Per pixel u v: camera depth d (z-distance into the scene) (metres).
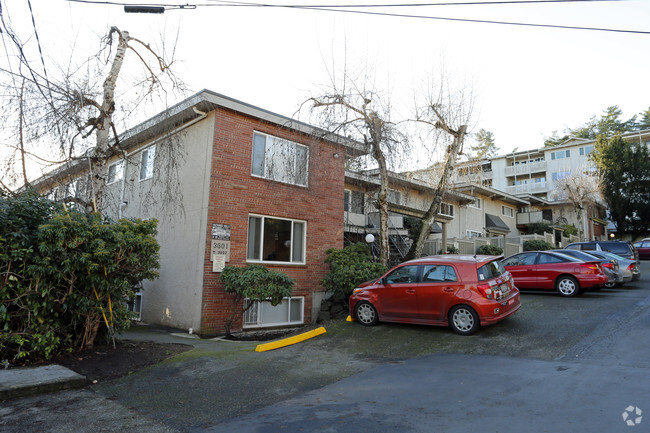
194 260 12.16
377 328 10.02
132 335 10.66
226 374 6.72
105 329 8.12
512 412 4.53
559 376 5.76
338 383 6.22
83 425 4.61
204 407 5.25
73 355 7.24
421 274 9.64
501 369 6.38
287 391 5.89
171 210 13.21
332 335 9.80
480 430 4.10
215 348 8.97
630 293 13.39
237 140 12.87
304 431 4.32
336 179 15.40
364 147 13.31
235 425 4.60
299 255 14.20
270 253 13.35
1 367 6.45
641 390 4.93
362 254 13.80
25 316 6.86
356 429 4.30
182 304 12.38
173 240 13.20
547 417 4.32
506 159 55.50
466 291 8.84
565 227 37.69
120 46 9.09
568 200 40.00
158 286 13.59
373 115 12.48
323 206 14.87
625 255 17.91
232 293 12.16
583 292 13.89
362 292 10.52
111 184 16.86
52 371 6.25
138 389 5.96
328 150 14.88
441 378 6.11
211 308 11.77
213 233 12.02
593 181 40.03
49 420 4.73
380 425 4.39
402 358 7.69
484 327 9.33
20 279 6.78
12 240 6.57
